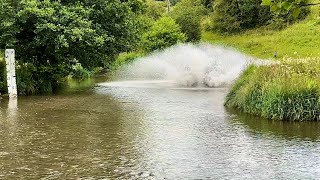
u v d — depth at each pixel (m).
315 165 6.76
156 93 16.92
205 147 7.96
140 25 20.45
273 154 7.45
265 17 45.81
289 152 7.57
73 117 11.21
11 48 16.83
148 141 8.46
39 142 8.36
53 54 17.36
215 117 11.21
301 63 13.34
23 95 16.31
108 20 18.03
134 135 9.01
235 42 40.53
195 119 10.92
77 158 7.21
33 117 11.20
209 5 55.59
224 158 7.21
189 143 8.28
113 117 11.22
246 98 11.93
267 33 42.28
